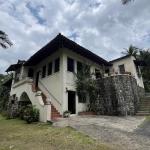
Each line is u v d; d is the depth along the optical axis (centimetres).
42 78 1744
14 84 2039
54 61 1598
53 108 1405
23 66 1948
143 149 569
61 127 920
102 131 807
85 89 1533
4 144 671
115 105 1416
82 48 1505
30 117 1176
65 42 1387
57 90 1447
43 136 767
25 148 609
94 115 1419
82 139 690
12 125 1144
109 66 2125
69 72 1498
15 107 1762
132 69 1912
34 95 1356
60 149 586
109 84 1516
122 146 599
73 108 1472
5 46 1438
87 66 1636
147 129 844
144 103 1562
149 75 2909
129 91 1459
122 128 869
